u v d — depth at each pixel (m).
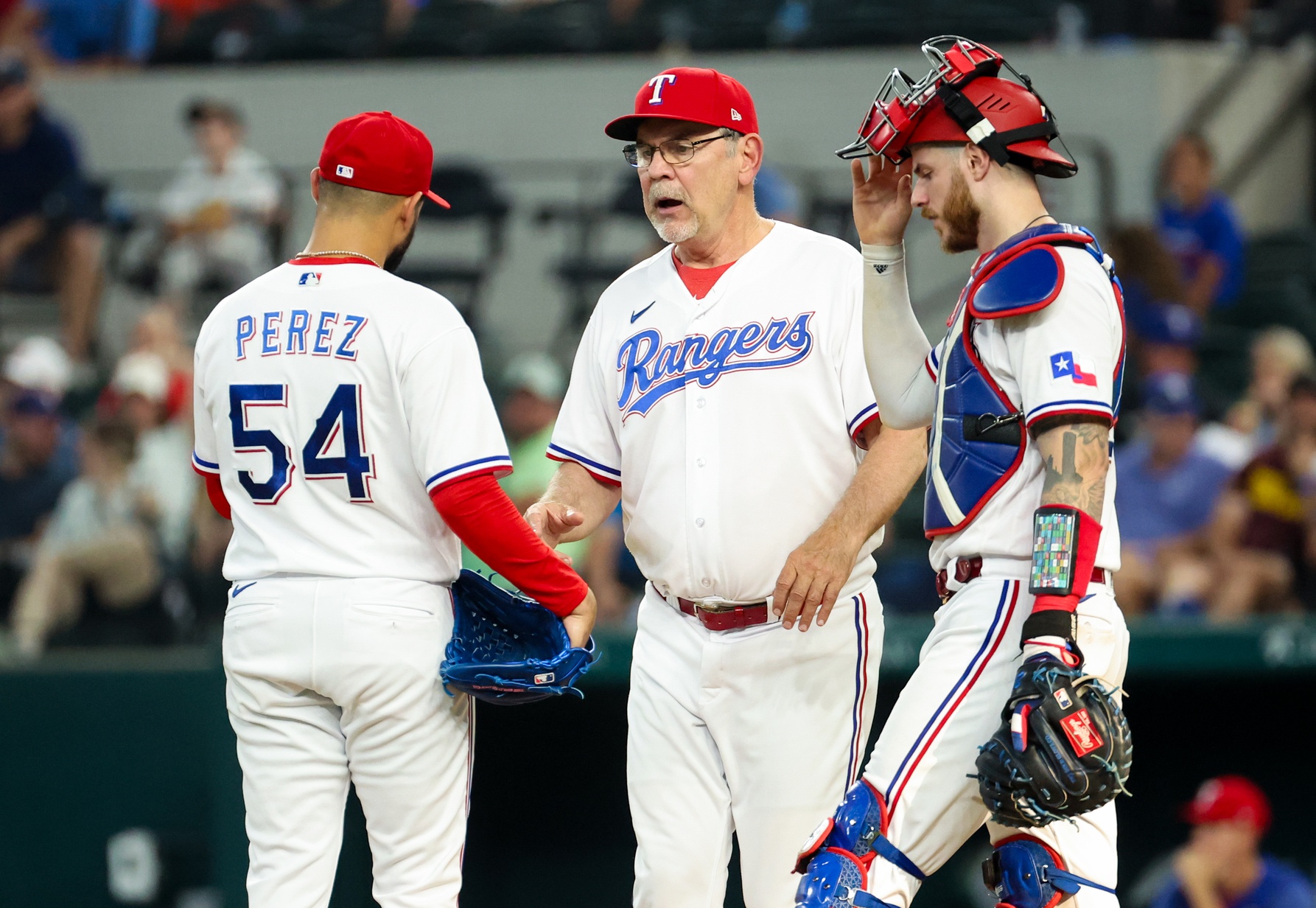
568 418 14.54
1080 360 10.48
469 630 12.66
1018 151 11.09
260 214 38.09
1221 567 25.83
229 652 12.37
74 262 40.34
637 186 37.34
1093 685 10.30
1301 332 35.75
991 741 10.38
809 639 13.51
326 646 11.92
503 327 38.31
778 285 13.63
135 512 29.11
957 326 11.38
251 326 12.14
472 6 44.66
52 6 46.53
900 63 39.44
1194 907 21.58
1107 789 10.23
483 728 23.86
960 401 11.30
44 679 25.70
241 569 12.31
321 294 12.05
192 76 43.53
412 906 12.28
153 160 43.69
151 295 39.34
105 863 25.30
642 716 14.02
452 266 38.28
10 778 25.66
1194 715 23.08
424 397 11.80
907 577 26.53
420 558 12.21
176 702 25.33
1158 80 38.03
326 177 12.36
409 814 12.26
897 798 10.99
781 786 13.49
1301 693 22.64
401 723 12.09
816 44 40.59
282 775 12.29
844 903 10.80
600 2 44.06
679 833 13.78
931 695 11.12
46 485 31.86
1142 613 25.92
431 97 42.22
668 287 13.98
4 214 40.81
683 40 42.09
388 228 12.49
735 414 13.45
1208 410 31.75
